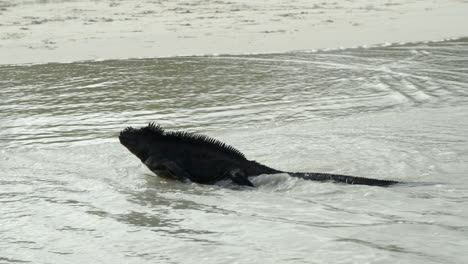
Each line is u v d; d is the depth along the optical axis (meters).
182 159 26.14
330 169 26.75
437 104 41.44
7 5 99.88
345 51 66.88
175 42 72.88
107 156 30.16
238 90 47.81
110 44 72.12
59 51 68.44
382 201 21.78
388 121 35.62
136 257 17.19
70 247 18.33
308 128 34.78
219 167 25.75
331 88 47.84
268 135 33.00
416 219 19.44
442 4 101.00
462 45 69.06
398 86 48.00
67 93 48.00
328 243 17.05
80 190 24.83
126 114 40.81
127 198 23.44
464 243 16.73
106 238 18.95
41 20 88.31
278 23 85.25
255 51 67.44
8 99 46.19
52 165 29.14
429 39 73.50
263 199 22.70
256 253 16.78
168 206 22.23
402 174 25.58
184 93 47.12
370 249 16.41
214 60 62.28
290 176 24.83
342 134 32.56
